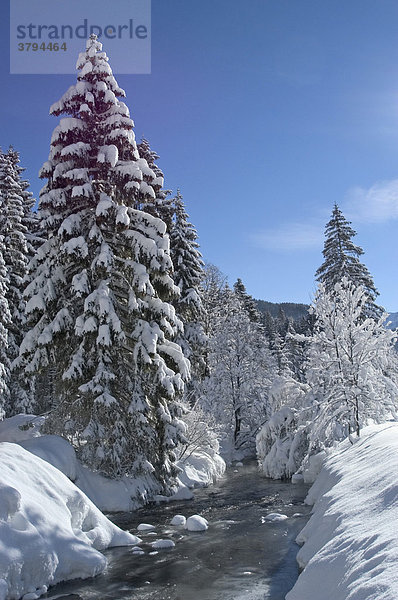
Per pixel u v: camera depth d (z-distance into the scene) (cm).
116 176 1658
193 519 1215
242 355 3647
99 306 1510
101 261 1521
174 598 737
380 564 438
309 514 1271
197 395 3300
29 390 2819
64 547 829
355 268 3306
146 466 1574
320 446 1958
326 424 1741
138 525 1262
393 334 1717
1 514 771
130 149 1742
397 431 1181
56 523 862
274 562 881
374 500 677
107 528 1047
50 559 782
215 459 2473
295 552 923
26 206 3247
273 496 1678
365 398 1689
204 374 2869
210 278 5062
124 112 1725
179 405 1830
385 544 479
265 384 3600
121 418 1537
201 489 1934
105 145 1702
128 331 1661
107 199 1608
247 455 3453
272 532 1120
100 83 1736
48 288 1580
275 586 756
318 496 1224
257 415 3581
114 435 1519
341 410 1680
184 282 2662
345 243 3391
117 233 1686
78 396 1594
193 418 2336
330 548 614
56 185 1684
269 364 3781
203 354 2823
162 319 1648
